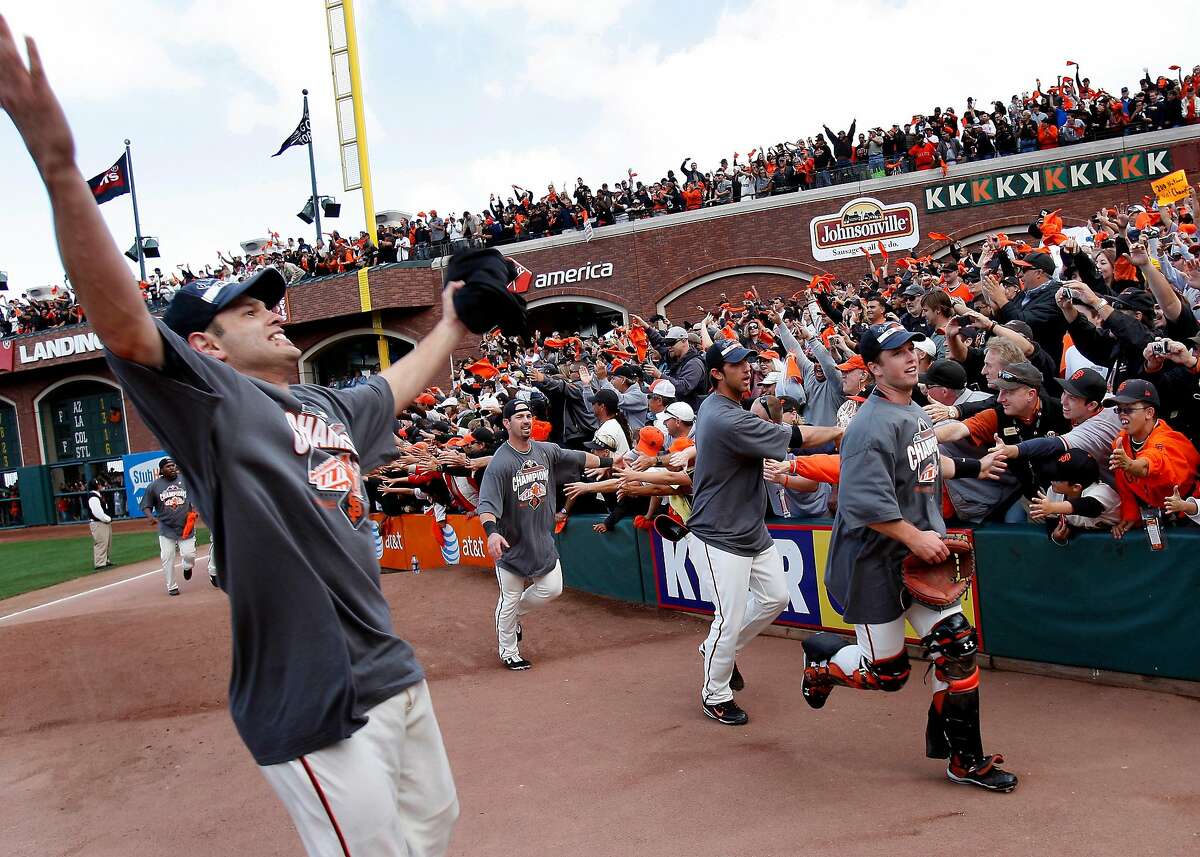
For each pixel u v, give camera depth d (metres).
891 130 21.36
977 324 5.76
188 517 11.82
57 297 31.55
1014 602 4.91
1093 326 6.08
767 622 4.95
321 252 28.42
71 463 30.56
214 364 1.91
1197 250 6.71
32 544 24.33
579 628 7.15
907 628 5.46
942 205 20.45
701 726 4.72
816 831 3.41
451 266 2.47
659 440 6.13
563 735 4.82
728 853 3.32
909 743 4.20
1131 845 3.03
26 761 5.44
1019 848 3.10
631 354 12.38
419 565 11.29
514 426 6.17
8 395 31.03
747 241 22.53
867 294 12.88
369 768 2.00
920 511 3.81
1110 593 4.49
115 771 5.10
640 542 7.48
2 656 7.47
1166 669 4.32
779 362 8.19
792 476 5.26
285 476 1.93
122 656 7.24
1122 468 4.16
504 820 3.82
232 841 3.97
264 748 1.97
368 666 2.04
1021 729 4.18
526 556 6.25
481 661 6.58
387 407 2.37
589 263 24.20
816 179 21.94
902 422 3.69
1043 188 19.56
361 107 26.06
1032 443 4.48
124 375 1.76
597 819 3.73
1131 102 19.48
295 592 1.94
